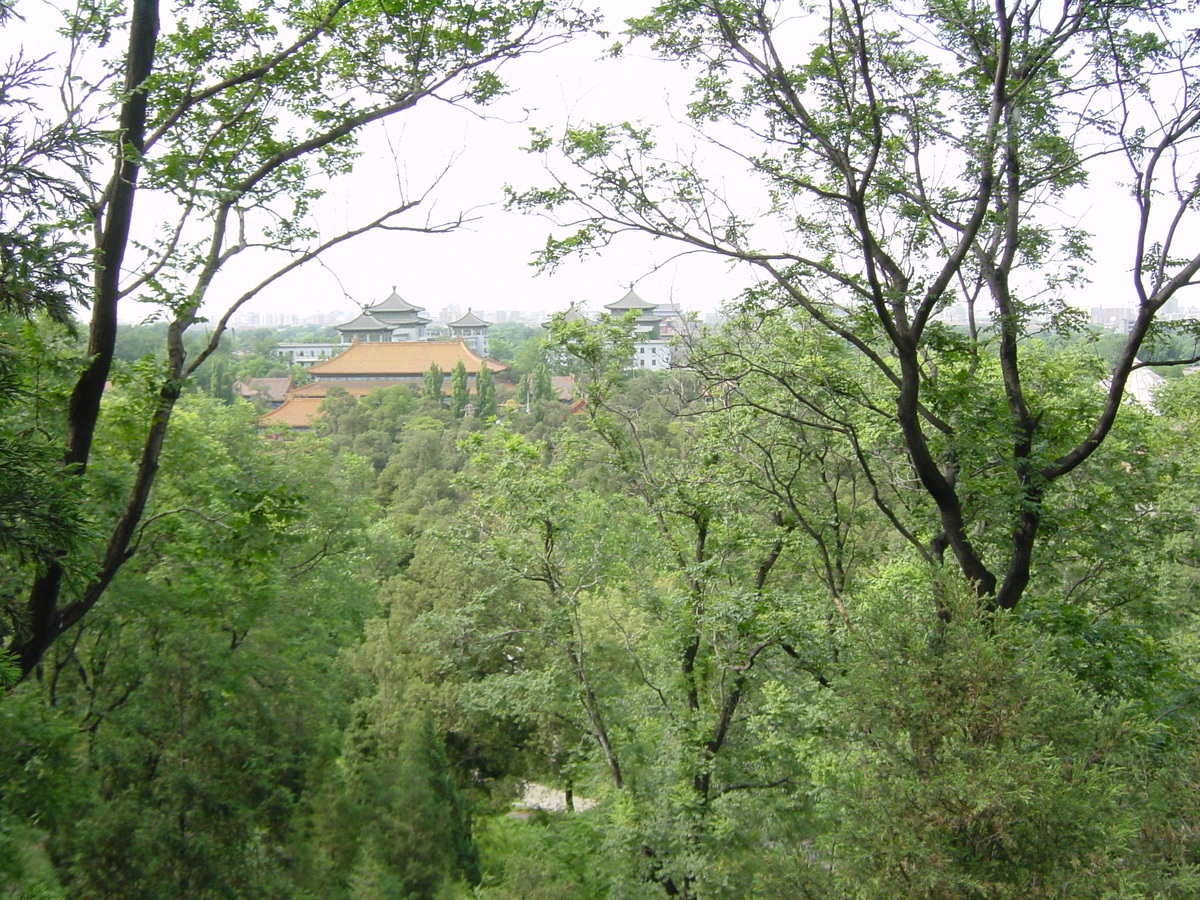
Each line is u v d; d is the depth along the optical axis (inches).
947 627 328.2
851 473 613.3
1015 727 299.3
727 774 620.1
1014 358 424.5
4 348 265.9
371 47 347.3
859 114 350.6
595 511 676.7
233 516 378.9
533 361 4724.4
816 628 530.9
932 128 401.4
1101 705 381.1
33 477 238.1
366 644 1201.4
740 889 555.2
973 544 444.5
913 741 313.6
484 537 712.4
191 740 615.8
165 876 565.9
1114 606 568.7
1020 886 277.0
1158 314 430.0
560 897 755.4
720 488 626.5
